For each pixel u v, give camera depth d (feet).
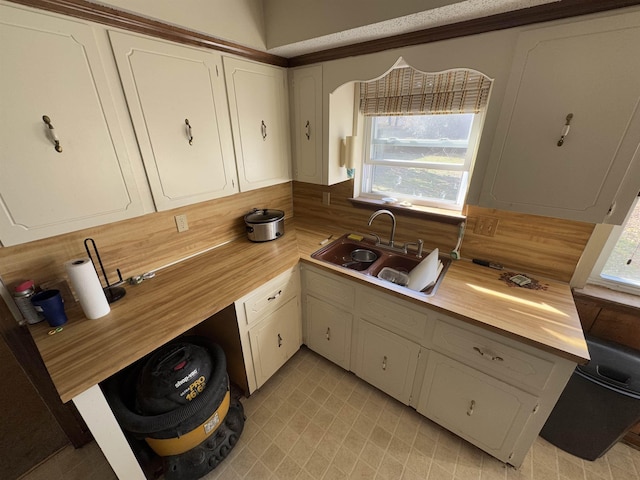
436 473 4.80
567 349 3.54
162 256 5.45
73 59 3.34
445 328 4.55
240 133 5.49
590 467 4.83
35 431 5.47
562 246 4.79
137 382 4.29
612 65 3.16
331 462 4.97
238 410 5.36
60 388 2.99
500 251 5.41
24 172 3.25
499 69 3.88
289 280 6.00
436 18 3.84
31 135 3.22
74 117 3.48
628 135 3.27
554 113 3.60
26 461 5.00
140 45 3.84
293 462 4.97
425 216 5.99
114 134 3.87
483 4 3.39
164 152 4.46
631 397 4.06
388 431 5.46
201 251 6.15
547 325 3.96
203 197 5.21
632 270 4.74
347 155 6.42
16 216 3.29
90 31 3.39
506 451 4.64
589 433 4.67
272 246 6.53
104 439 3.48
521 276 5.16
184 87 4.44
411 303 4.77
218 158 5.24
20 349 4.06
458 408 4.93
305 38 4.77
